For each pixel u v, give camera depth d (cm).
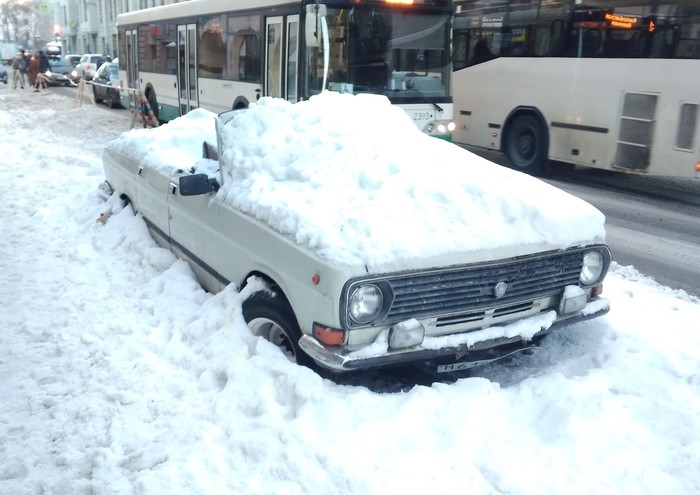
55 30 6506
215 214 470
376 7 1017
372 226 373
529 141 1259
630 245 820
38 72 3259
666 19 1000
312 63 1014
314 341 360
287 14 1074
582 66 1127
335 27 992
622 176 1310
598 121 1114
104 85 2445
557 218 407
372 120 498
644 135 1050
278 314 401
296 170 439
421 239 370
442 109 1082
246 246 428
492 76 1303
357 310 350
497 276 383
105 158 759
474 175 439
